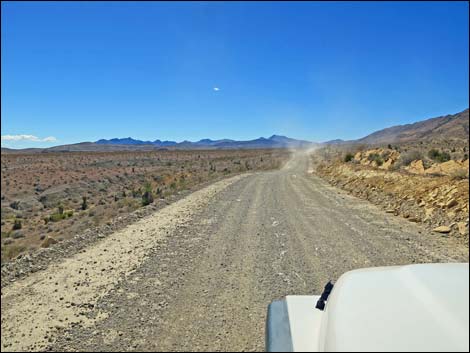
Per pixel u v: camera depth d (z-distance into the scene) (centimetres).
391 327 188
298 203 1480
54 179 3966
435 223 1042
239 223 1089
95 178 4062
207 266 698
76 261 747
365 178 1950
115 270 684
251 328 456
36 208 2648
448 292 204
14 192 3228
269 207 1381
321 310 255
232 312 501
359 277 251
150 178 3866
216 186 2122
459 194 1105
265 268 683
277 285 596
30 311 522
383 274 249
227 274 652
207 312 502
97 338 439
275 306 264
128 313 504
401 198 1378
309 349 206
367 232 973
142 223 1106
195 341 427
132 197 2305
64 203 2711
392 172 1811
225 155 7912
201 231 989
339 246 833
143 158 6612
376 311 203
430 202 1188
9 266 725
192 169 4259
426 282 218
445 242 866
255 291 573
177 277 640
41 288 609
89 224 1375
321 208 1362
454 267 236
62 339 440
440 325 183
